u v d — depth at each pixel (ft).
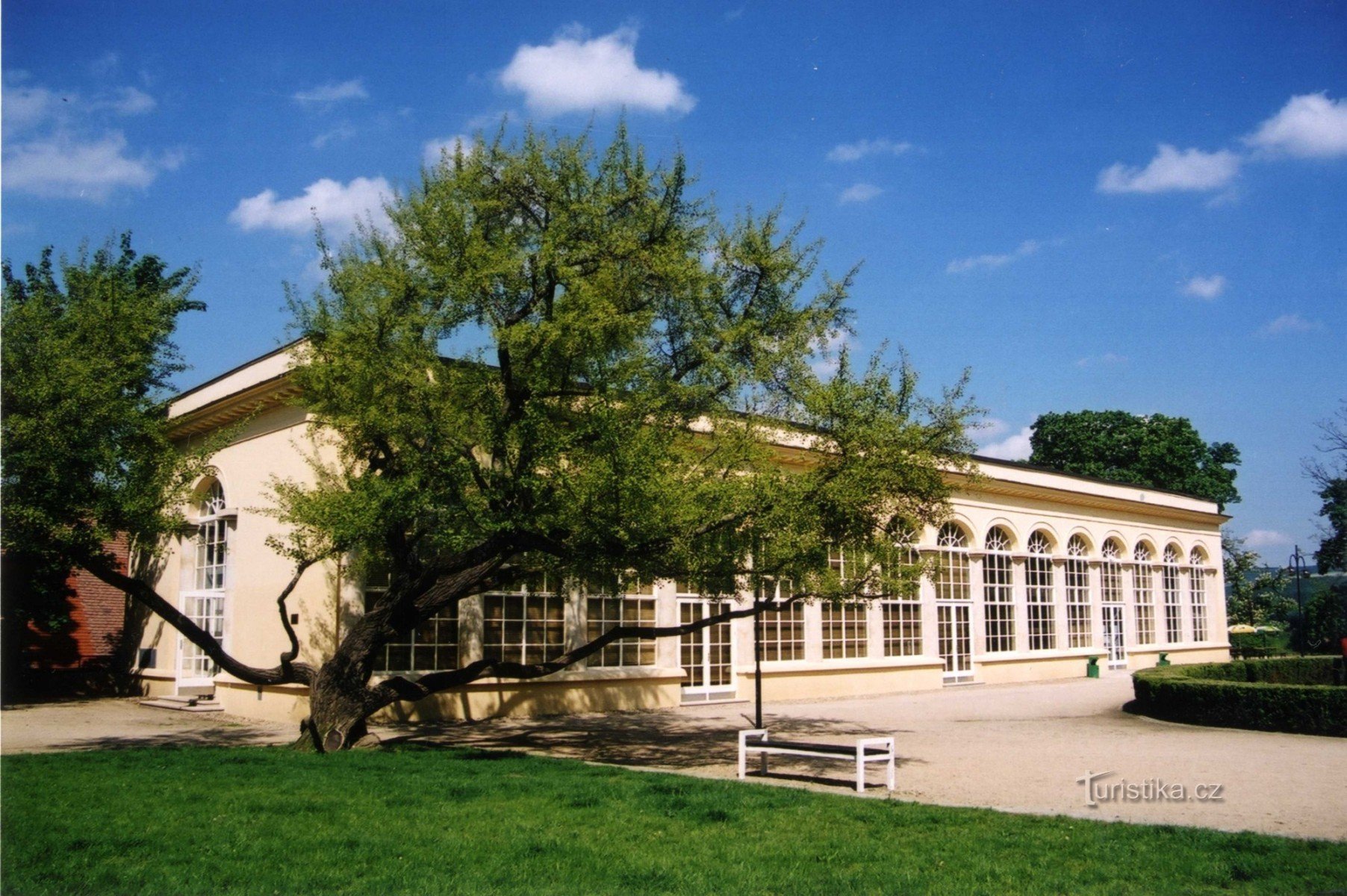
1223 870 25.12
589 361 42.16
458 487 41.73
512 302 43.42
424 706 60.08
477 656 62.03
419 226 44.04
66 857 25.22
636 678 69.77
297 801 32.27
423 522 45.24
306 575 58.95
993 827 29.96
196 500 72.54
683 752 48.88
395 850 26.43
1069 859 26.22
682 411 43.16
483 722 61.11
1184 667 77.51
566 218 43.27
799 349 43.78
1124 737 55.01
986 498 100.58
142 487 44.01
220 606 68.80
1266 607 166.91
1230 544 177.58
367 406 43.09
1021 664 102.22
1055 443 186.60
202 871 24.17
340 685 46.55
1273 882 24.07
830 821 30.76
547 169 44.06
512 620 64.39
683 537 40.11
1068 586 110.73
